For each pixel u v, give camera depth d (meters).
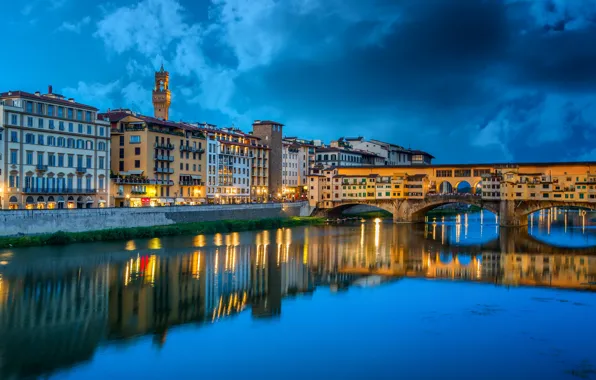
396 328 59.75
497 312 65.81
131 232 123.06
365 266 97.38
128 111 171.88
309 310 66.56
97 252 101.25
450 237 143.88
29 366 48.50
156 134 159.00
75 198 132.50
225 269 90.44
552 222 198.62
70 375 47.00
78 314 62.81
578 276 88.38
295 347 53.94
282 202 189.00
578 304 69.75
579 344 55.25
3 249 100.00
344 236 144.25
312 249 117.94
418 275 89.25
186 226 138.25
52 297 69.44
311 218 189.12
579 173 173.88
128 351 52.38
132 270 86.50
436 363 50.56
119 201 146.25
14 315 61.81
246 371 48.53
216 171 184.62
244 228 154.88
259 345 54.38
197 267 91.12
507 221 175.88
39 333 56.38
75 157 132.38
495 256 110.00
